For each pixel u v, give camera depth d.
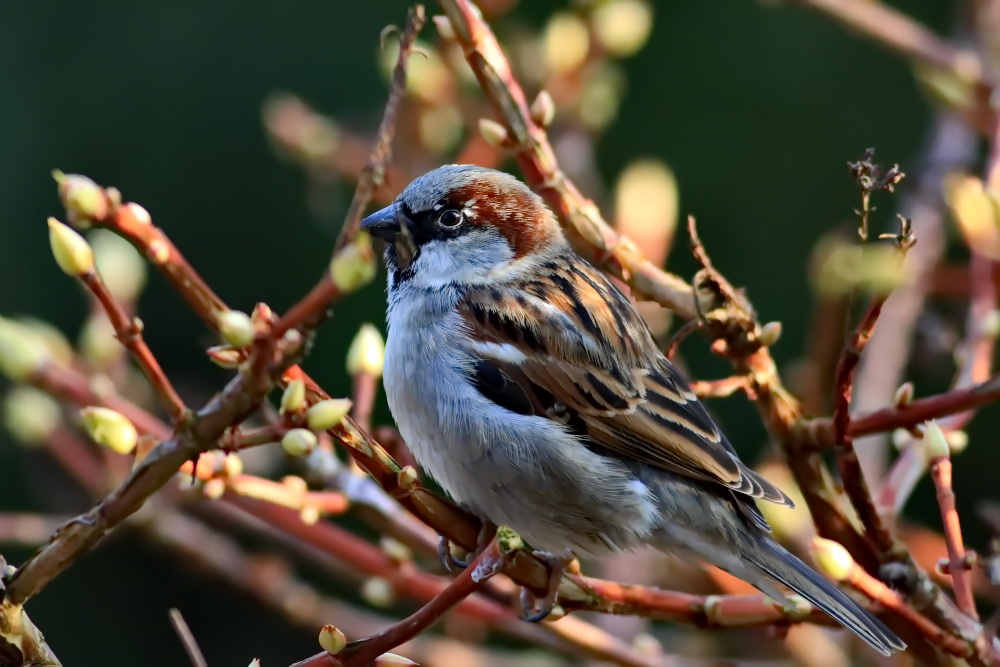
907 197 8.88
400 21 14.10
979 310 7.18
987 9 9.64
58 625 13.47
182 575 13.14
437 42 8.66
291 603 8.27
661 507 7.34
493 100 6.62
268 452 8.21
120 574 13.61
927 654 5.86
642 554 8.55
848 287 5.96
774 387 6.23
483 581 5.23
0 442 11.64
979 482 13.01
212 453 6.16
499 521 7.47
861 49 14.55
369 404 6.70
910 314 8.24
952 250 11.87
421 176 7.96
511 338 7.46
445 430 7.42
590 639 6.72
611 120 14.22
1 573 4.86
